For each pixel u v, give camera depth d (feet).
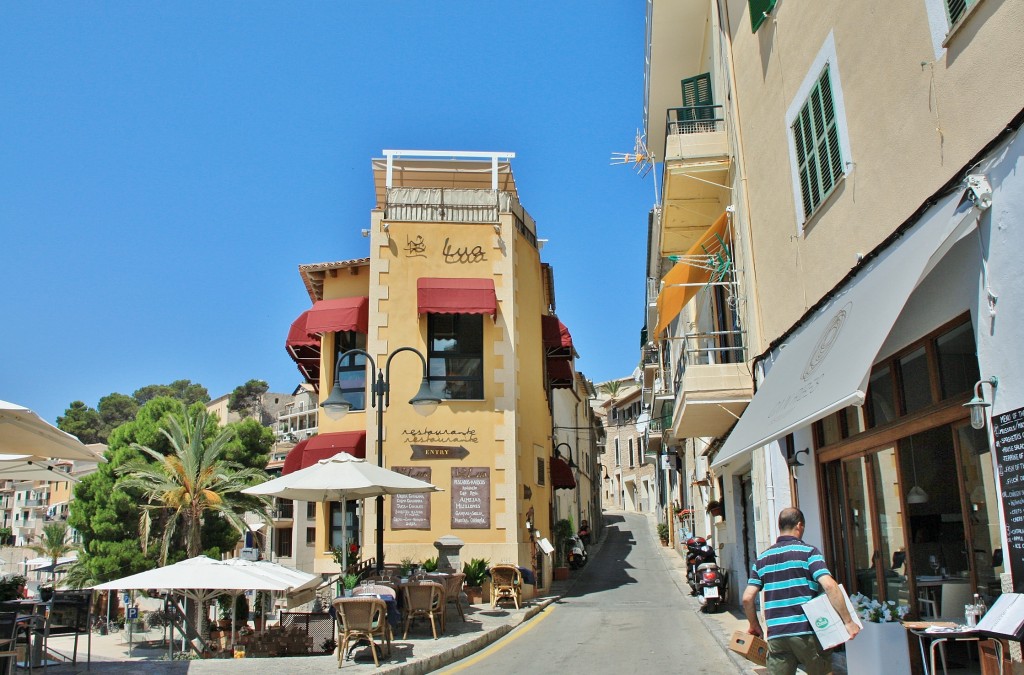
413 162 76.48
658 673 34.12
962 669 22.82
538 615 56.65
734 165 48.80
